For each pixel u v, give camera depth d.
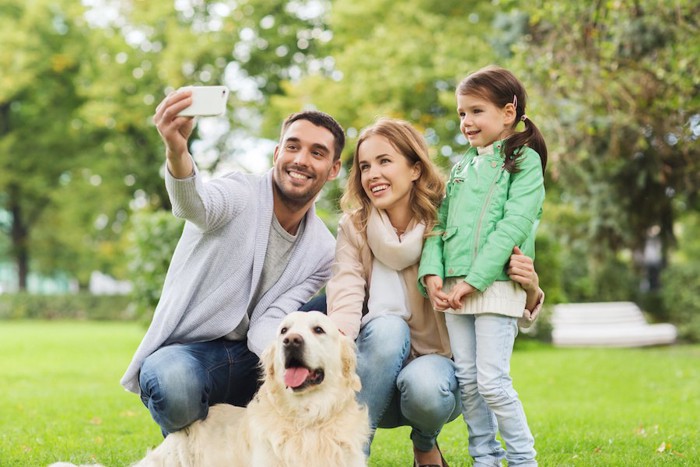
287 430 3.23
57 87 26.45
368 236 3.68
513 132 3.81
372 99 17.06
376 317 3.64
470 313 3.46
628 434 5.29
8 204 27.91
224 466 3.39
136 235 12.69
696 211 13.12
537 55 9.27
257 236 3.64
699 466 4.27
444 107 17.34
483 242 3.47
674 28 8.44
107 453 4.68
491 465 3.56
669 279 17.70
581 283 17.44
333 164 3.87
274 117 20.50
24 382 8.61
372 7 18.45
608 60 8.57
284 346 3.16
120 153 25.53
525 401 7.29
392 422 3.93
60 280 41.44
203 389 3.51
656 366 10.03
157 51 23.16
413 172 3.70
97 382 8.70
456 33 17.28
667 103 8.62
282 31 22.80
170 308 3.58
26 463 4.39
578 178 11.41
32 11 25.03
